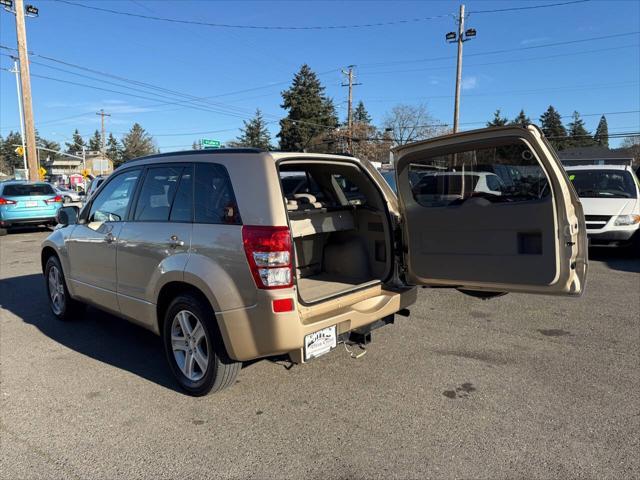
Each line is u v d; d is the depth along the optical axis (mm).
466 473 2771
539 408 3500
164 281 3752
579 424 3273
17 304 6516
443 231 3916
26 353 4711
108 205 4676
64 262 5273
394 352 4594
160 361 4504
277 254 3195
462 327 5301
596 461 2863
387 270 4227
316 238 4684
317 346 3398
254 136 68500
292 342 3248
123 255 4238
